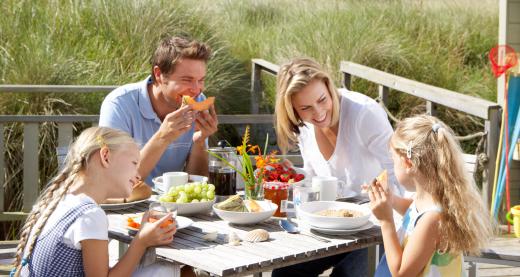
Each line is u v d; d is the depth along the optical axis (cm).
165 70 306
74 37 665
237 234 239
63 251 208
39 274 210
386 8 891
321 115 286
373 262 274
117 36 682
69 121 436
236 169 273
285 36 831
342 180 310
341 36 803
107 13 688
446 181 223
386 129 299
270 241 232
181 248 224
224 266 206
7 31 626
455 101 439
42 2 675
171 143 322
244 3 875
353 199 290
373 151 298
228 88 726
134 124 319
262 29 848
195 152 321
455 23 891
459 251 221
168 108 321
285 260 217
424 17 889
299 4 891
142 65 647
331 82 290
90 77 609
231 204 254
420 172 229
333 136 307
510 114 461
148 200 284
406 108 743
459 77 828
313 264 299
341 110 301
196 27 742
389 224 227
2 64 593
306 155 320
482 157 420
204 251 221
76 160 219
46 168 540
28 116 427
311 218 241
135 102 319
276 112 298
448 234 219
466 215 222
